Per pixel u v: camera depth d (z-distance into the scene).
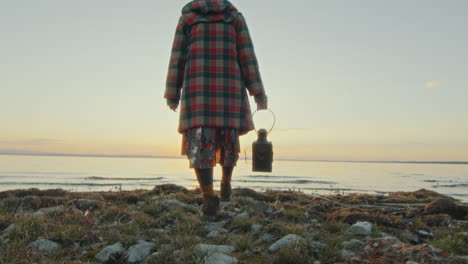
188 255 2.64
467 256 2.51
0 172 73.12
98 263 2.60
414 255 2.45
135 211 4.10
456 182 58.69
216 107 3.49
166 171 91.31
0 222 3.50
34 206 4.43
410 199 5.57
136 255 2.72
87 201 4.49
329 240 2.93
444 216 3.82
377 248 2.67
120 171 87.44
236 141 3.61
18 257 2.61
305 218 3.93
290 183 47.41
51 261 2.52
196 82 3.50
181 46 3.64
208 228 3.44
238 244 2.90
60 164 141.00
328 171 104.50
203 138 3.48
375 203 5.27
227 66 3.55
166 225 3.57
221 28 3.56
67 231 3.12
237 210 4.20
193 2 3.66
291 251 2.60
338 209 4.50
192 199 4.91
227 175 4.43
